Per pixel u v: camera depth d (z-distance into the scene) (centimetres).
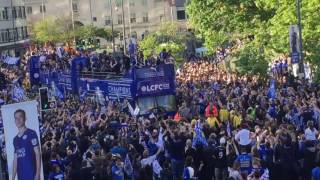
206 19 6119
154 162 2170
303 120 2720
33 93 4619
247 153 2109
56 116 3003
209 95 3481
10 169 1819
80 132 2428
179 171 2211
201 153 2197
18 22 11219
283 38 4725
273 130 2341
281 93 3372
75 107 3516
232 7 5991
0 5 10750
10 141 1803
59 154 2167
